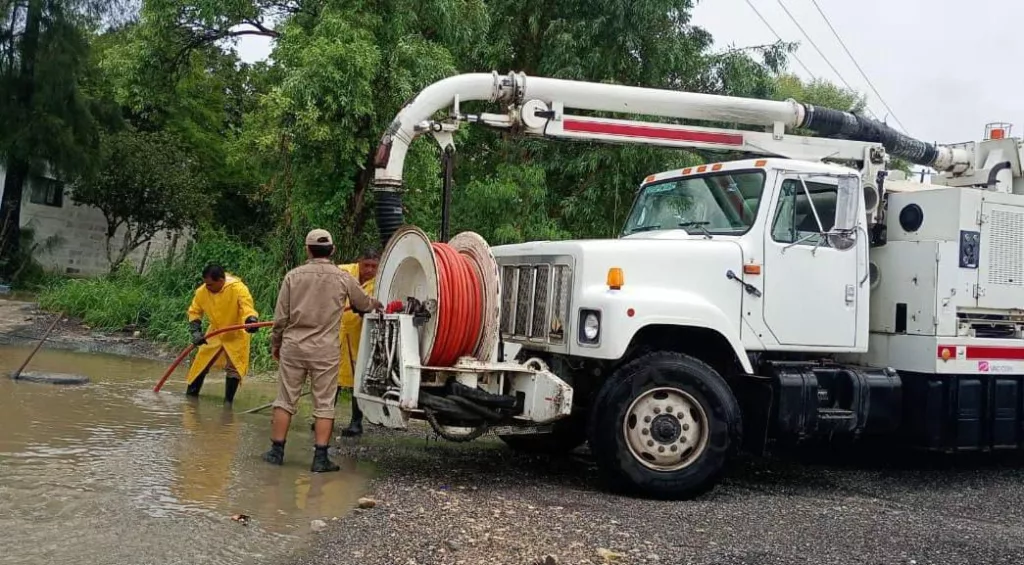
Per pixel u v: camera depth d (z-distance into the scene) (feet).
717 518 18.52
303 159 43.27
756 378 21.52
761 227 22.49
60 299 50.55
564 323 21.30
